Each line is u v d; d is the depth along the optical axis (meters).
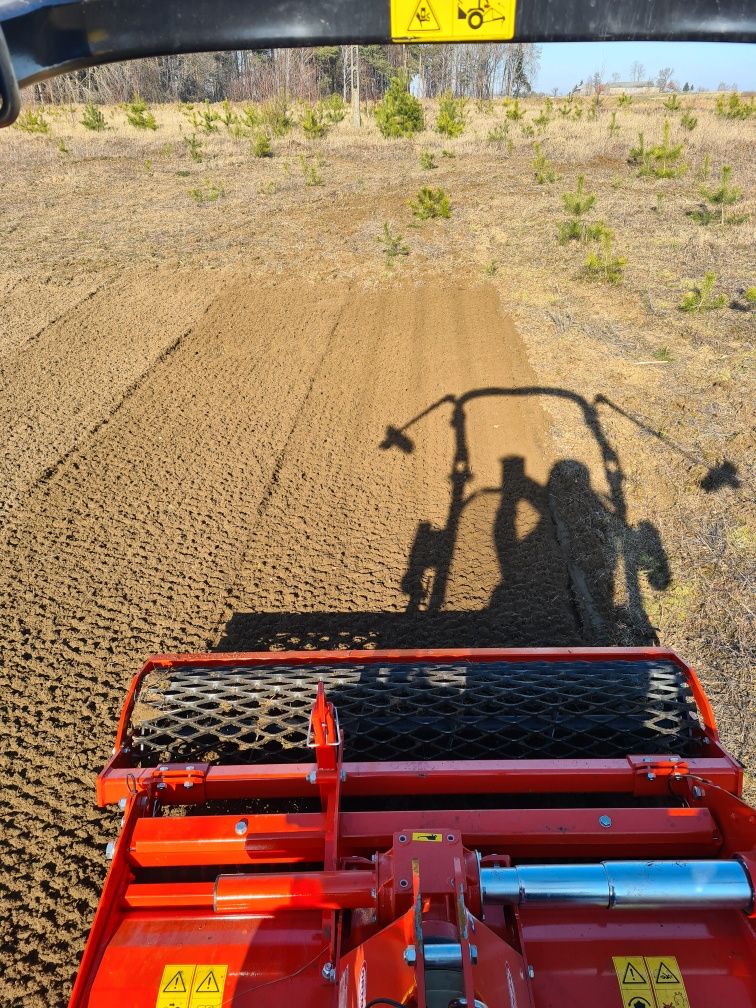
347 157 20.42
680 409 7.16
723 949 2.08
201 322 9.66
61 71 1.15
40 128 23.38
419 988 1.60
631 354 8.38
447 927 1.81
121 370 8.27
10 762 3.76
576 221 12.18
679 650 4.51
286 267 11.70
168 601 4.96
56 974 2.86
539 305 10.01
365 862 2.22
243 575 5.23
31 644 4.55
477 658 3.21
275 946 2.07
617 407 7.30
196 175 18.22
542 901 2.04
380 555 5.47
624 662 3.25
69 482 6.21
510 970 1.83
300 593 5.07
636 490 6.08
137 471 6.41
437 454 6.78
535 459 6.62
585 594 5.09
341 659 3.18
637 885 2.04
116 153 20.95
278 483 6.32
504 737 3.00
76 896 3.15
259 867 2.92
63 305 10.09
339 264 11.84
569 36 1.19
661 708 3.02
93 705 4.14
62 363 8.40
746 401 7.20
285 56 46.31
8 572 5.15
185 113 29.89
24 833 3.41
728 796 2.38
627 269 11.04
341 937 2.03
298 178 17.61
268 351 8.90
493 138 21.70
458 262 11.80
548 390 7.75
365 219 14.20
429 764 2.69
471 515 5.93
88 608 4.87
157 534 5.63
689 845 2.43
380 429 7.20
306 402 7.70
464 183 16.95
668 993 1.99
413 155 20.58
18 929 3.01
